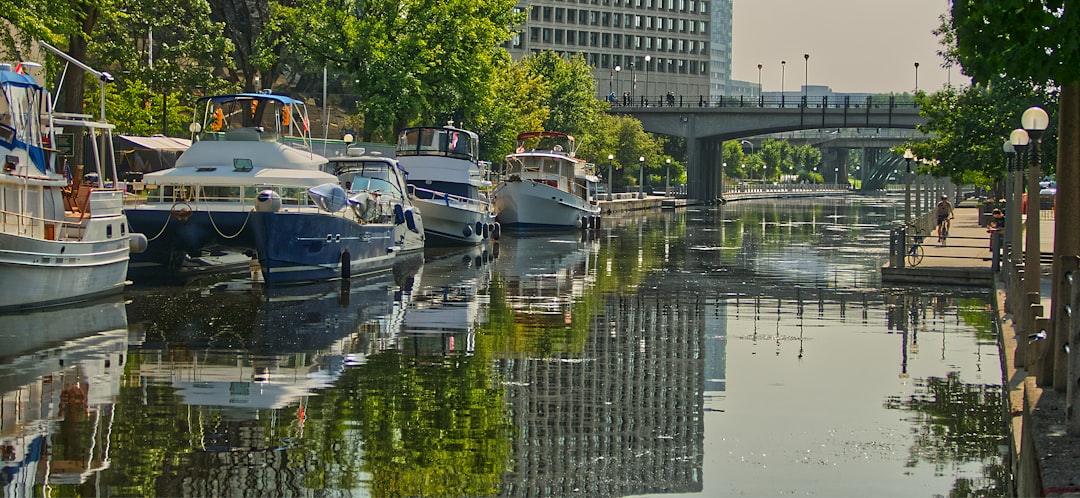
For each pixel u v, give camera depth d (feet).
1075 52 53.36
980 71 54.95
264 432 60.70
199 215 126.72
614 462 56.34
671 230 263.90
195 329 93.86
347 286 128.26
